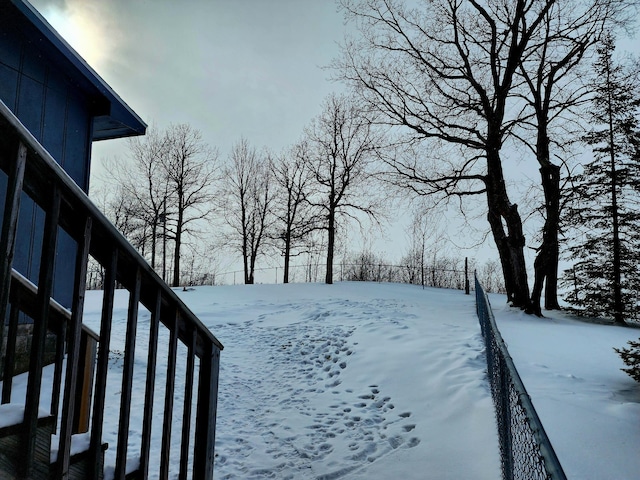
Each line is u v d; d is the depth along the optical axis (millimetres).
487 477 4066
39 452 1991
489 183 18547
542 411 5176
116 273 2303
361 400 6742
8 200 1731
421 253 37219
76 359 2094
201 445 3131
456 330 10523
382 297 19875
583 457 4008
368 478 4289
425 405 6156
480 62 20250
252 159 36594
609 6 17797
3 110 1678
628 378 6980
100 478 2330
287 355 9742
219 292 22469
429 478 4191
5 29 6117
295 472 4496
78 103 7719
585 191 19562
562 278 19203
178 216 31500
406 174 19828
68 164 7453
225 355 9859
